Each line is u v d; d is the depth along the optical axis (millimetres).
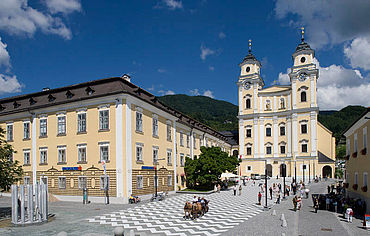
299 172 78750
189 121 58500
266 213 29047
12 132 43031
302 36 84562
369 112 25922
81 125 37312
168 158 45500
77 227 21141
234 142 98438
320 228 21734
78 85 38750
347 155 38062
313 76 79688
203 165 47500
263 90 88188
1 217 25375
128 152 34500
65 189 37344
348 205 28484
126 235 18750
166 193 41312
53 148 39000
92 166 35688
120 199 33562
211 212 29109
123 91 34062
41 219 22562
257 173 84812
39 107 39812
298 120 80562
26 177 40750
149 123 40094
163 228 21266
